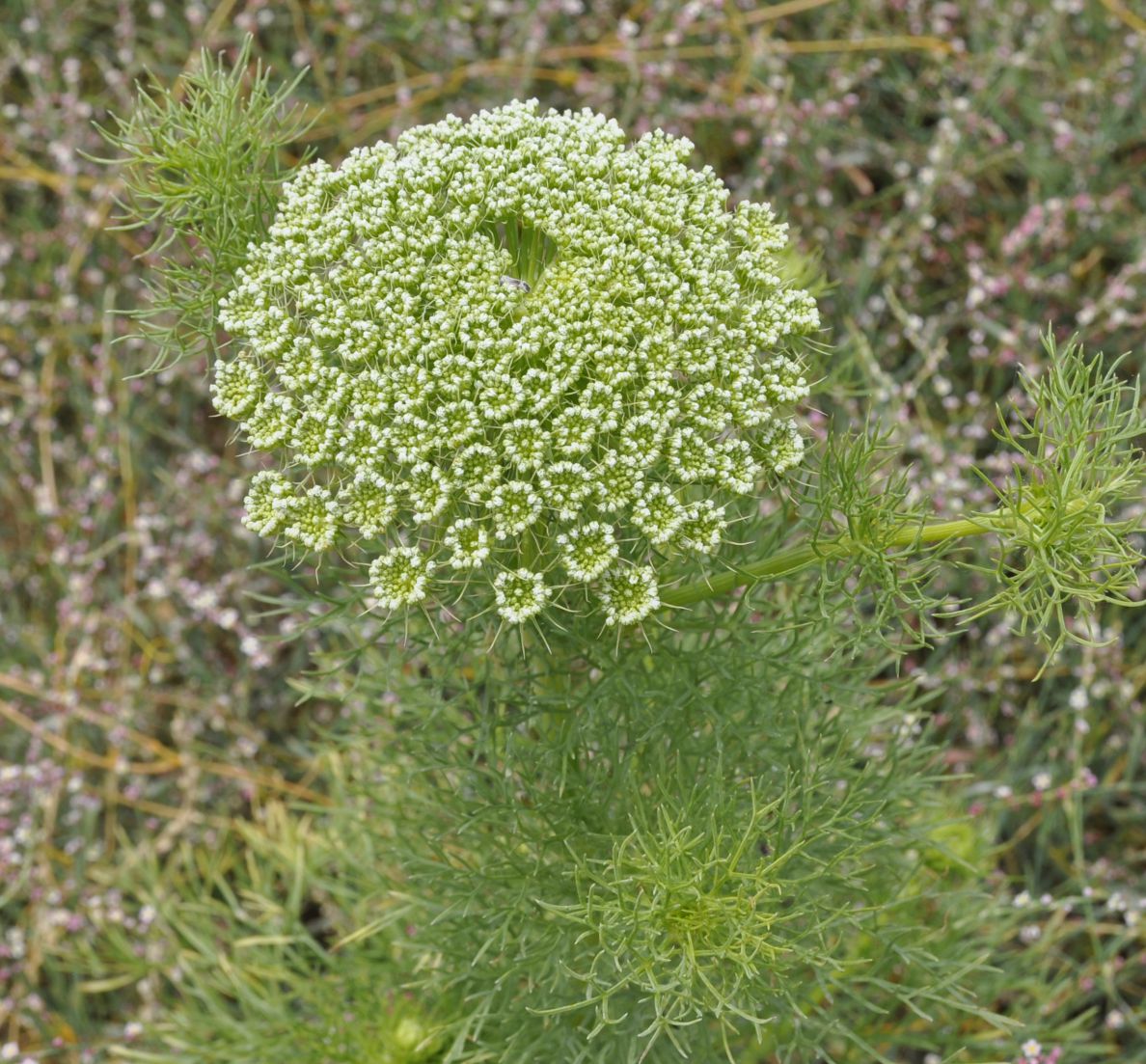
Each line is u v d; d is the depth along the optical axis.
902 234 0.64
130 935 0.60
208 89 0.42
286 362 0.40
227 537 0.64
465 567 0.39
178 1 0.69
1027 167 0.63
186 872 0.62
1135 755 0.57
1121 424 0.40
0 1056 0.56
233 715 0.62
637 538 0.40
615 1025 0.46
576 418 0.39
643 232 0.40
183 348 0.42
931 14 0.67
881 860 0.49
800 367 0.40
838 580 0.41
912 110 0.66
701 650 0.44
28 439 0.67
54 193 0.69
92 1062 0.56
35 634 0.63
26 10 0.68
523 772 0.45
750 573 0.41
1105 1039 0.57
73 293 0.65
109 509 0.63
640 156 0.41
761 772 0.46
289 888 0.57
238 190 0.42
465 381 0.39
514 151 0.40
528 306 0.39
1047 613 0.39
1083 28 0.66
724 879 0.40
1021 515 0.38
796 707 0.45
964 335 0.65
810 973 0.49
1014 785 0.60
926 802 0.51
